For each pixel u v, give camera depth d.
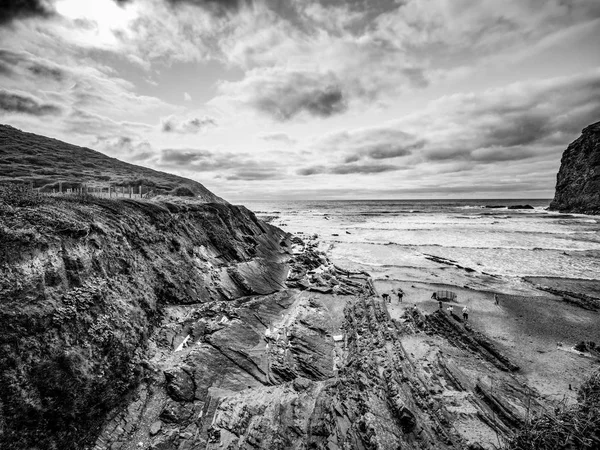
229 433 12.75
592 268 45.00
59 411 11.62
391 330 22.83
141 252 23.12
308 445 12.16
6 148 45.78
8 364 10.87
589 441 8.86
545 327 27.09
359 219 126.50
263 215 153.75
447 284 38.06
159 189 43.75
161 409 14.12
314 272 40.28
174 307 22.31
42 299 13.07
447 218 124.31
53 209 17.22
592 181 127.12
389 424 12.88
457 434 13.47
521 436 10.19
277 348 19.91
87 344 13.78
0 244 12.71
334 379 17.16
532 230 82.06
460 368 20.42
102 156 58.75
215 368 16.94
